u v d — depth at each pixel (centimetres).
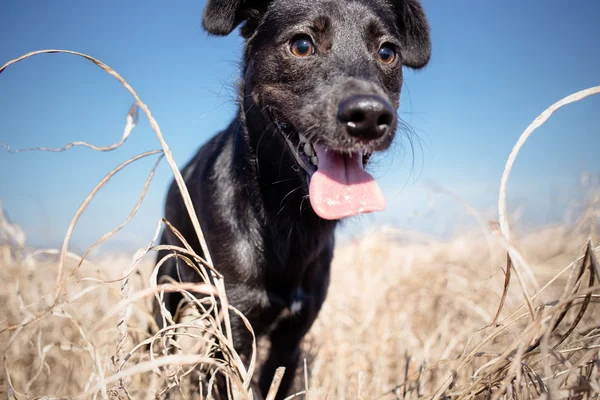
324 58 35
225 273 36
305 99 34
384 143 32
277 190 36
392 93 38
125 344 28
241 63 40
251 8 40
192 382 38
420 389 33
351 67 34
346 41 35
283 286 36
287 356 38
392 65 38
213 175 38
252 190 36
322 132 32
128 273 27
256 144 36
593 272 24
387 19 38
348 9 36
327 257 40
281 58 35
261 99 37
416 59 43
